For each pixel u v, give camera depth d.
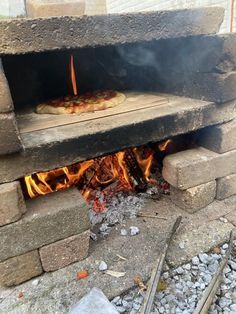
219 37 1.51
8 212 1.26
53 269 1.47
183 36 1.50
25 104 2.04
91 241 1.65
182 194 1.81
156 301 1.33
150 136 1.53
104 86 2.28
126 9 4.82
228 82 1.60
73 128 1.43
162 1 4.11
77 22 1.22
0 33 1.11
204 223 1.74
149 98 1.89
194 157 1.76
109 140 1.42
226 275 1.45
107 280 1.41
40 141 1.29
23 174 1.28
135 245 1.60
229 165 1.85
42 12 1.83
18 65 1.96
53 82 2.11
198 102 1.71
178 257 1.53
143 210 1.88
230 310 1.29
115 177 2.10
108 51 2.11
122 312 1.29
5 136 1.15
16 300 1.34
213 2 3.39
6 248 1.31
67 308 1.29
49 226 1.37
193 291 1.38
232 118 1.79
